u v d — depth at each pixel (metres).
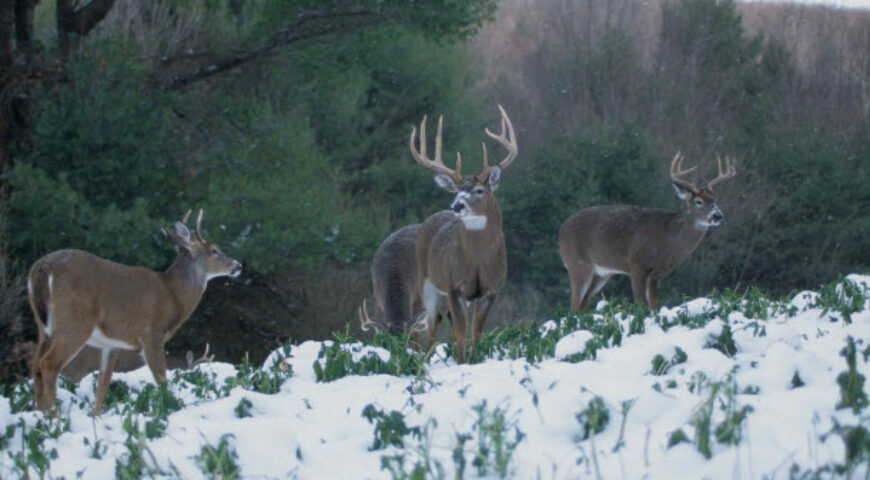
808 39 110.56
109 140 37.22
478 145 65.56
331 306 45.47
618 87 90.69
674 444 10.78
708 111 89.50
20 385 19.22
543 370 15.39
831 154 74.69
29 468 12.88
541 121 85.19
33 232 35.06
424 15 42.75
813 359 13.59
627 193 63.78
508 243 62.41
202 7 47.50
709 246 63.50
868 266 68.19
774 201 70.25
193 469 12.23
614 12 110.12
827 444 10.24
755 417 11.24
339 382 17.30
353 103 58.56
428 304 25.03
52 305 18.00
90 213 35.09
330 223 40.12
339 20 43.47
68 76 39.09
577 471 10.61
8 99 39.09
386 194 59.97
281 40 43.84
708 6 99.56
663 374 15.02
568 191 61.53
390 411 13.56
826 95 97.94
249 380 18.09
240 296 45.31
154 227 35.62
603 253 32.84
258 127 44.22
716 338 16.48
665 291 59.94
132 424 14.52
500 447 10.68
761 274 67.00
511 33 108.88
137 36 47.22
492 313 54.34
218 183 39.62
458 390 14.40
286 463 12.16
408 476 10.66
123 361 30.39
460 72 65.56
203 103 45.47
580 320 21.28
